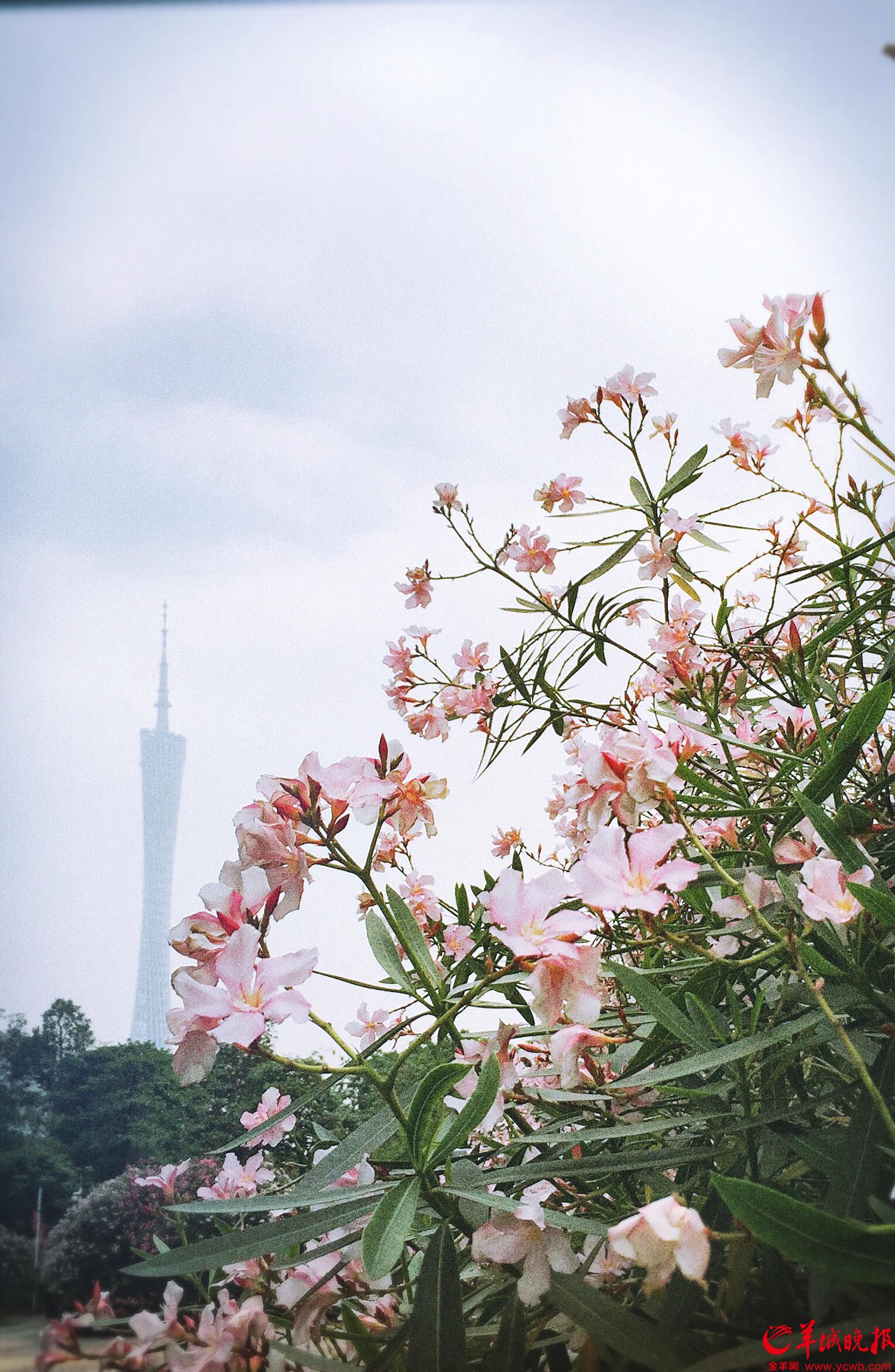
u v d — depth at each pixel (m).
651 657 1.70
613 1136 0.96
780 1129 0.92
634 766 0.95
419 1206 1.02
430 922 1.60
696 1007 0.95
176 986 0.81
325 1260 1.08
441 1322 0.81
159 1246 1.22
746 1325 0.84
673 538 1.71
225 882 0.90
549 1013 0.82
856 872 0.90
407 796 0.98
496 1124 1.03
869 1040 0.96
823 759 1.19
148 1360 0.92
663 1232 0.68
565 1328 0.92
